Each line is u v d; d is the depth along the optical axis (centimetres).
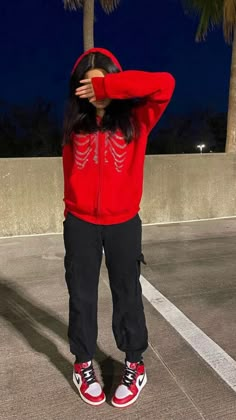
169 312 319
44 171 547
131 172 198
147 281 383
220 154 626
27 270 415
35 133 3128
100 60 193
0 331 294
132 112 197
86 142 191
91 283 210
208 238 529
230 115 785
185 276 395
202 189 624
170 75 190
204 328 294
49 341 281
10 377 241
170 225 600
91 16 751
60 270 414
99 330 291
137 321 215
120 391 215
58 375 243
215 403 217
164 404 216
